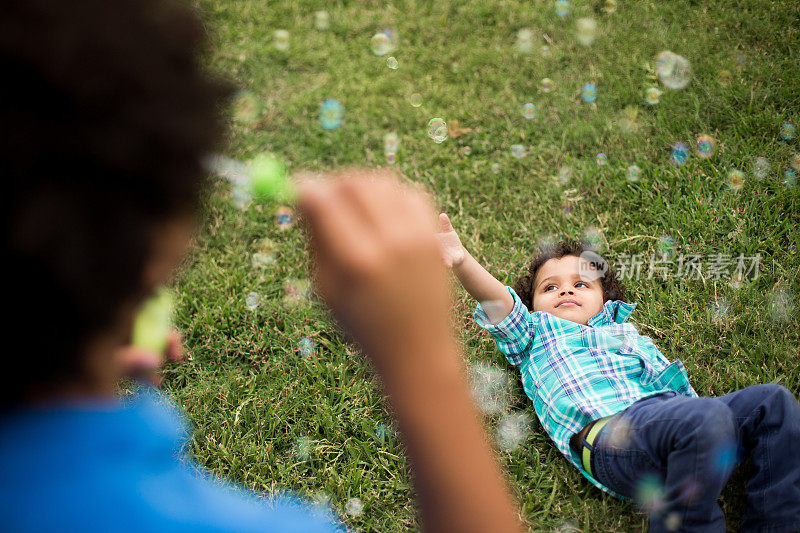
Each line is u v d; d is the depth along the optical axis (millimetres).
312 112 2609
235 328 1850
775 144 2146
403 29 2963
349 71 2787
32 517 340
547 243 2014
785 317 1709
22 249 305
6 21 299
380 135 2510
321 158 2428
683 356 1687
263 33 2971
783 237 1912
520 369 1725
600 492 1462
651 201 2078
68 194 311
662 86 2467
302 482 1503
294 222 2135
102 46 311
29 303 322
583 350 1644
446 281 396
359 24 3000
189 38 351
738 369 1628
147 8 339
